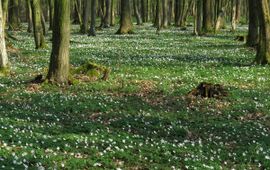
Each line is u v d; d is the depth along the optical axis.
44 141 14.31
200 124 18.28
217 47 43.53
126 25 63.84
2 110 18.75
